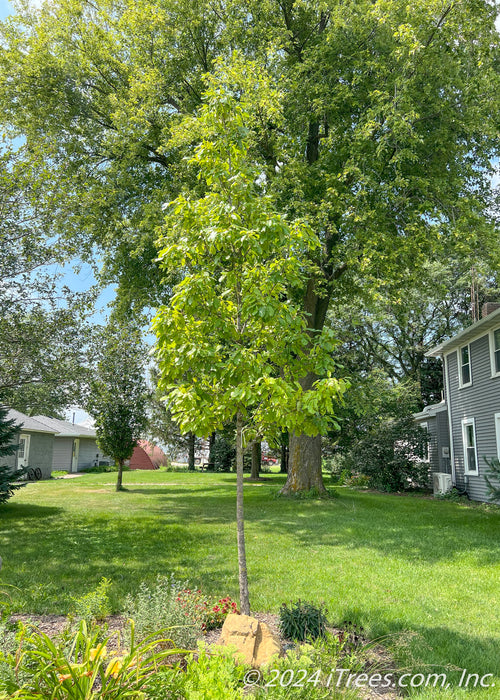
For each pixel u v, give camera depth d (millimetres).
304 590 6953
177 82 18172
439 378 36688
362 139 14367
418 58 14211
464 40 14648
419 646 4941
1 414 15336
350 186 15984
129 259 18250
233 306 5375
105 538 10922
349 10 15016
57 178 10195
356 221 14352
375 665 4391
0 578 7332
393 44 15047
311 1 16656
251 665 4020
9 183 9461
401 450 23109
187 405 4758
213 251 5059
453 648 4996
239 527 5203
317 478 18703
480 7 13922
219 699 2889
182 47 18141
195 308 4957
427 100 15586
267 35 16453
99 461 42969
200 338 5035
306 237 5352
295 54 17453
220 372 4805
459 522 13531
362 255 14578
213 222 5047
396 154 14070
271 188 14328
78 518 13930
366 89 15672
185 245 5207
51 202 9844
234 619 4453
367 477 24422
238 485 5285
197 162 5547
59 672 2943
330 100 15469
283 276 5043
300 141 16797
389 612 6012
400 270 15250
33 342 10008
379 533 11773
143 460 47906
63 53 18203
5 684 2889
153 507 16438
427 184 14586
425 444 23266
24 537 11016
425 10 14070
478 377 19516
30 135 17766
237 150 5367
